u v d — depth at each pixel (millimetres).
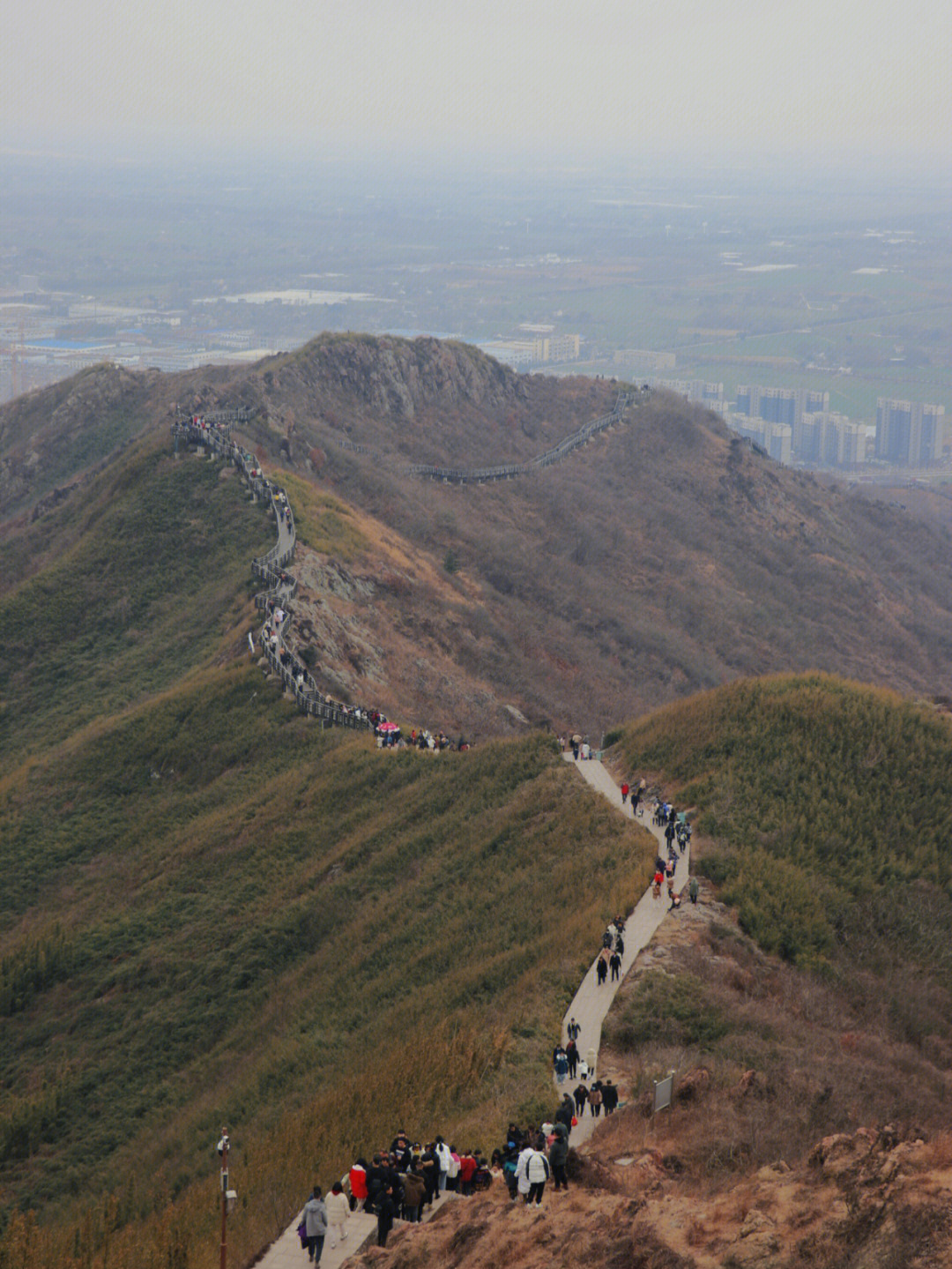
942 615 160625
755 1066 32812
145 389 147875
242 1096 40156
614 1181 25781
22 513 127125
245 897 55656
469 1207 25453
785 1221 21547
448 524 119375
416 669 82438
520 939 42906
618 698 99438
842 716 57719
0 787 71688
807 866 47688
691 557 140500
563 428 167625
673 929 40906
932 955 44656
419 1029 37500
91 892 60688
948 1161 22016
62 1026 50719
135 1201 35469
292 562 85500
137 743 70312
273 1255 26953
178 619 84625
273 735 67000
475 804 55625
